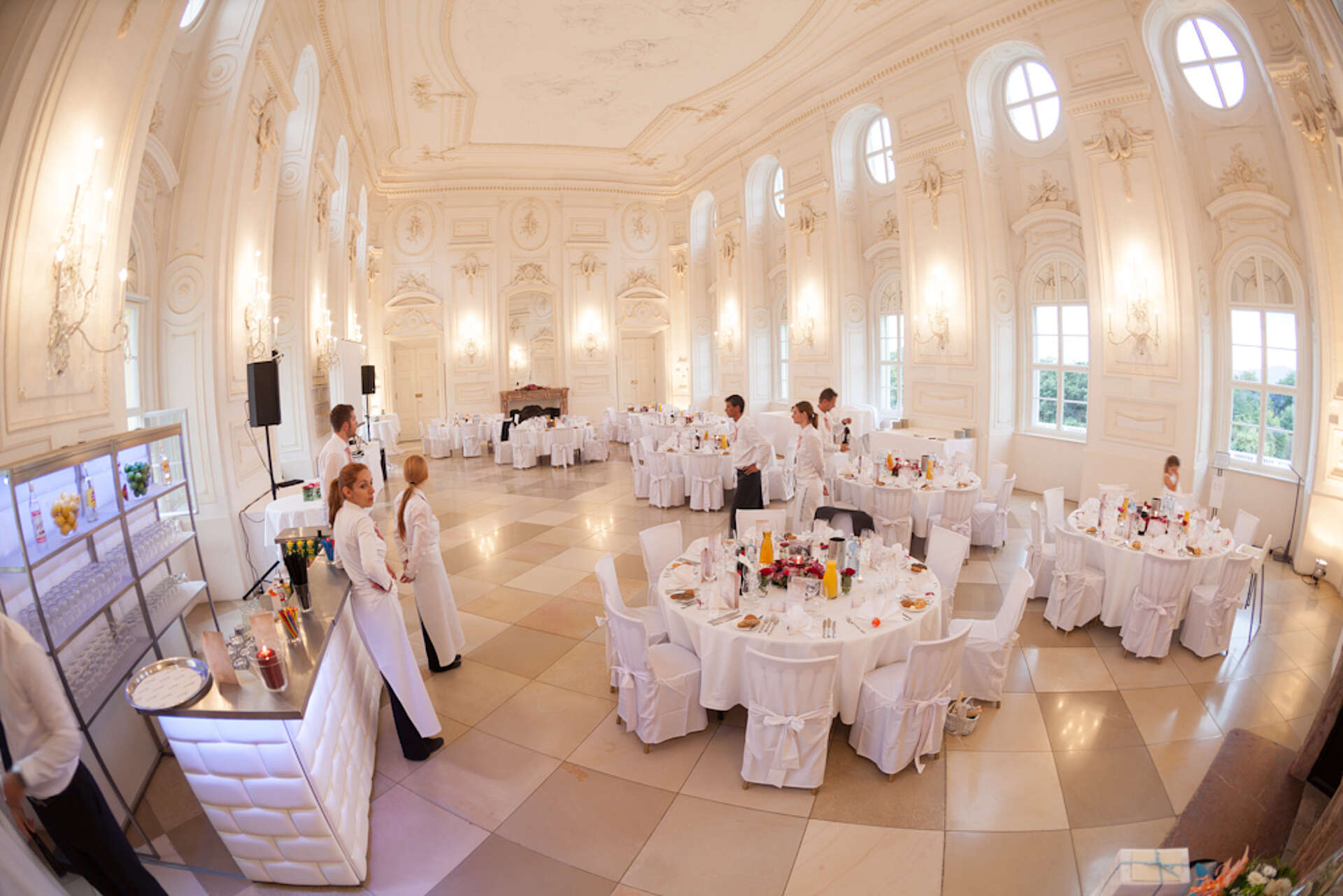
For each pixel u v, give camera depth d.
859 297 12.54
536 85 11.80
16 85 3.02
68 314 3.62
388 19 9.03
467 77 11.30
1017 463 10.33
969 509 7.21
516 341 18.67
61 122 3.32
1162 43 7.32
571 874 3.15
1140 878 2.10
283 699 2.86
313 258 9.29
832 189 12.26
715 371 17.70
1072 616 5.52
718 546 4.91
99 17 3.28
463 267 17.14
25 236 3.23
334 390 10.86
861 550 4.97
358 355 11.33
